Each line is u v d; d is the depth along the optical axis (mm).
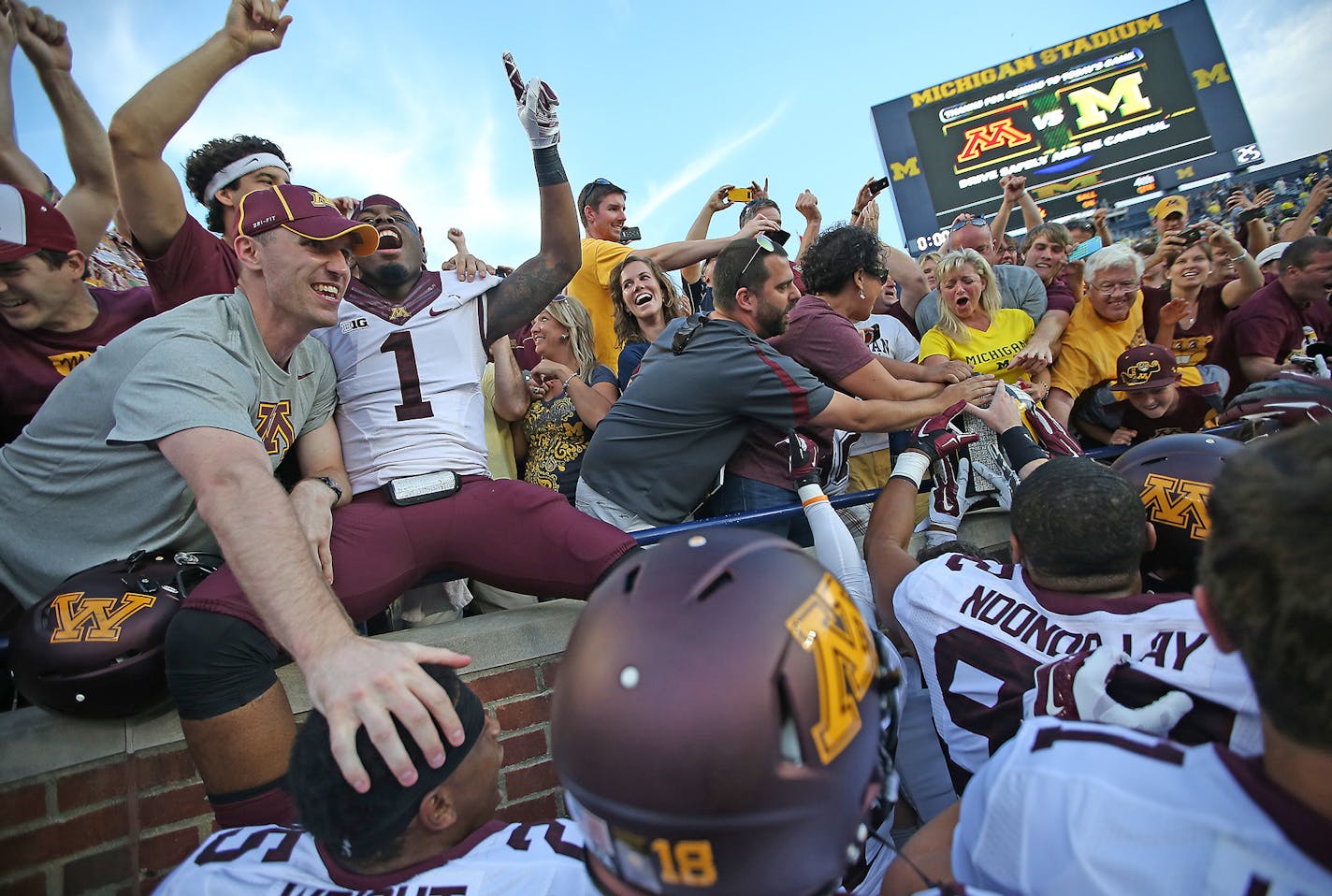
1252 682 823
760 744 817
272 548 1452
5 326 2334
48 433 1898
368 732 1152
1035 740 1041
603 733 841
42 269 2262
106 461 1868
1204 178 15727
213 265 2510
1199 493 1879
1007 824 994
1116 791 914
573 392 3227
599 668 873
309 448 2262
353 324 2336
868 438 3623
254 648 1732
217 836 1320
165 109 2096
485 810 1232
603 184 4430
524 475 3572
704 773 803
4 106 2789
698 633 862
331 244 1978
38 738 1855
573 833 1188
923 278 4273
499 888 1114
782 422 2541
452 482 2201
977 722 1583
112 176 2918
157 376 1723
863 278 3100
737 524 2543
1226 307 5008
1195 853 843
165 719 1978
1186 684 1354
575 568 2145
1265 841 810
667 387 2600
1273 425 2516
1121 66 16156
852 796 893
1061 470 1612
